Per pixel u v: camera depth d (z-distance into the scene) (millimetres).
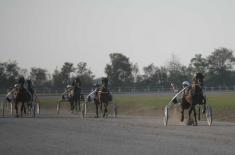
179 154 13711
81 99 38125
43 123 25391
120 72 117875
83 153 14273
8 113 39938
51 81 118000
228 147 14977
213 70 121375
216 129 21500
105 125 23844
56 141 17172
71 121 27031
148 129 21516
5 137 18516
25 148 15484
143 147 15273
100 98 31875
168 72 117125
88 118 30578
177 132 19969
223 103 42656
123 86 104375
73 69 117750
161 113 38812
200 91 24406
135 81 117812
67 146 15820
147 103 47469
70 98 37562
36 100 37188
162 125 24000
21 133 19969
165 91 90938
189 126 23531
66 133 19859
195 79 24594
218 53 121875
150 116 34969
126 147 15344
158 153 13984
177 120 27906
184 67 118750
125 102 50719
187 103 24906
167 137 17984
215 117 32500
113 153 14164
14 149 15289
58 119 29219
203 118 31375
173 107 30000
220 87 98625
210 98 55031
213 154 13578
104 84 32156
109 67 118438
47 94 86250
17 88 32375
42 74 118125
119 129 21531
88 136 18625
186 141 16641
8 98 35625
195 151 14195
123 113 41500
